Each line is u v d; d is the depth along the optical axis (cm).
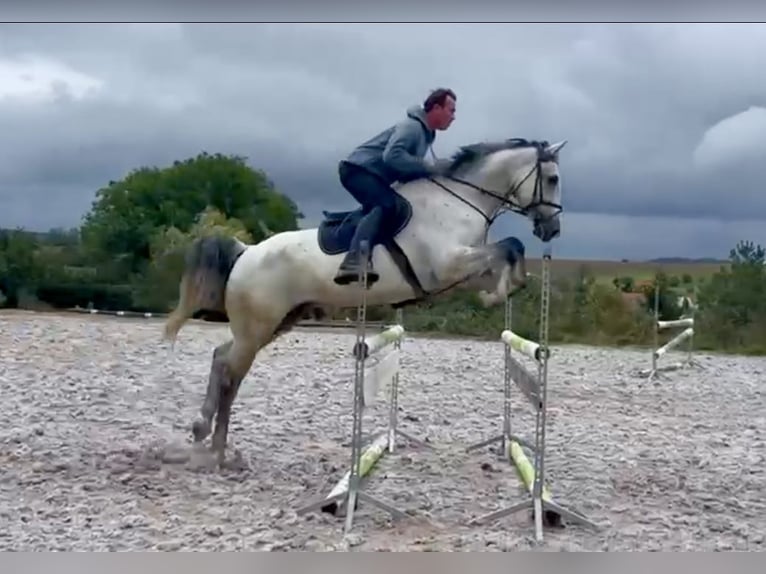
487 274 724
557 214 759
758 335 2397
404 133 712
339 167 726
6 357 1569
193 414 1082
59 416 1032
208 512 648
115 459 809
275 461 825
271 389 1314
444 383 1482
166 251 3059
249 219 3512
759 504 725
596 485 772
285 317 771
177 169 3519
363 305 653
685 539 613
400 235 725
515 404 1274
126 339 1983
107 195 3409
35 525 604
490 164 749
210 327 2441
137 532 595
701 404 1360
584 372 1731
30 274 3020
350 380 1441
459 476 798
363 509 665
